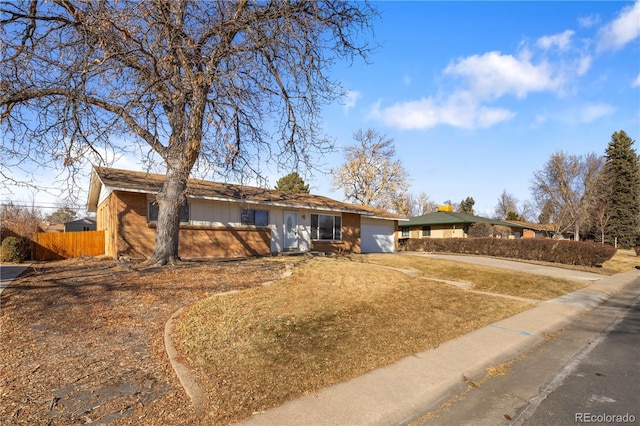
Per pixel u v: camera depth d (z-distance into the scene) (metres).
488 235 29.48
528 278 13.87
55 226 40.66
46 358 4.87
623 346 6.43
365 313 7.29
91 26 7.48
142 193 13.90
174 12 9.27
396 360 5.23
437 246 27.73
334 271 11.08
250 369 4.63
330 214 21.02
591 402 4.16
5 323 6.23
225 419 3.53
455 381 4.63
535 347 6.33
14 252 15.95
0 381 4.22
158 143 9.91
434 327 6.88
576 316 8.83
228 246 16.03
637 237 45.00
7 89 8.32
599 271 18.33
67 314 6.64
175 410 3.67
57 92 8.48
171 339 5.46
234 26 9.40
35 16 8.56
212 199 15.28
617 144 45.56
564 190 38.97
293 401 3.93
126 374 4.45
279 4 9.60
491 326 7.33
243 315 6.62
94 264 12.66
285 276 10.09
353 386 4.34
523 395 4.36
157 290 8.09
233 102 8.66
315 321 6.57
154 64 8.54
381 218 25.34
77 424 3.40
